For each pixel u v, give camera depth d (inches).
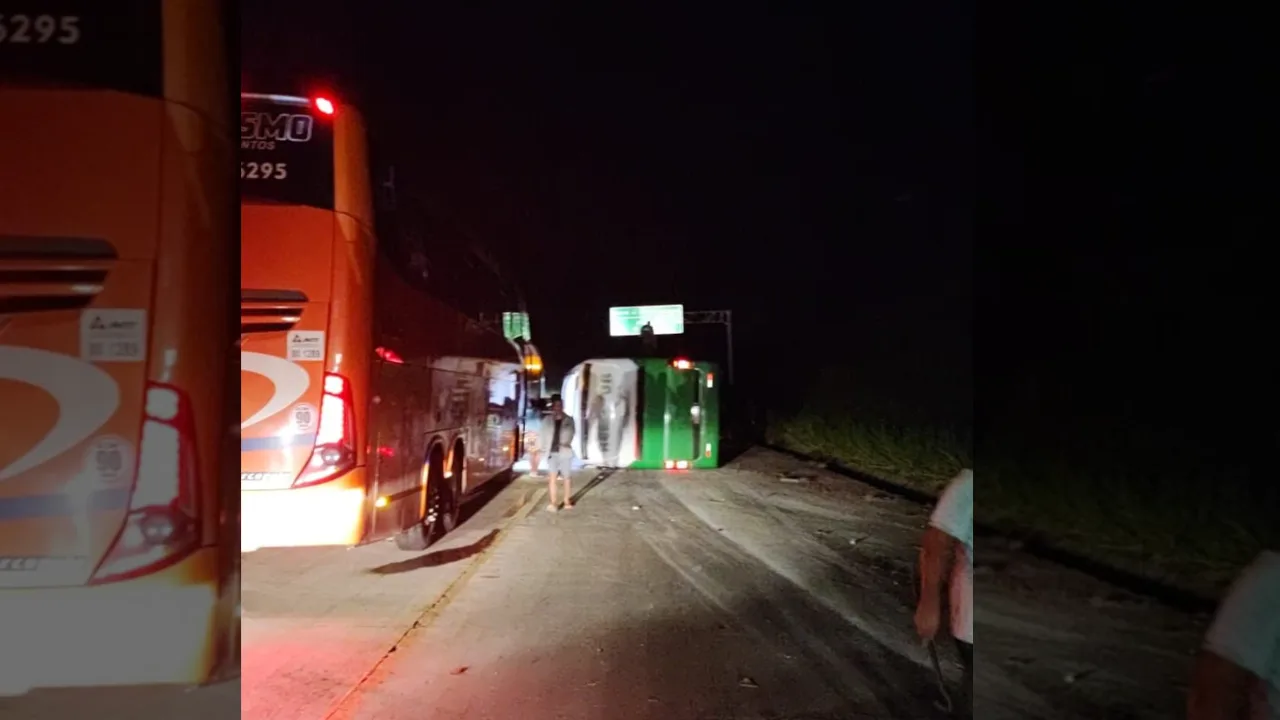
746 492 699.4
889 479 784.3
